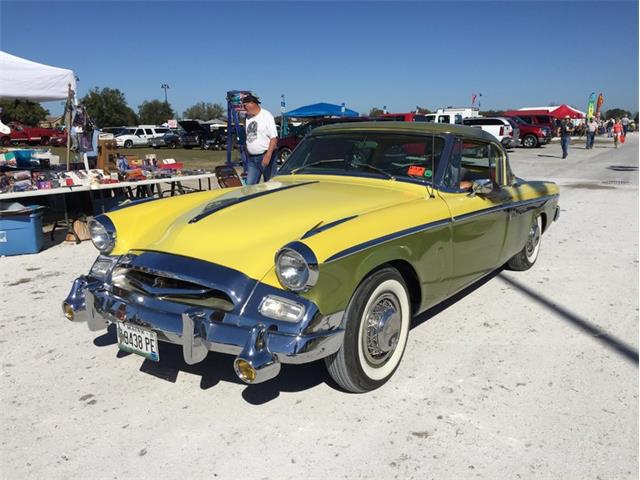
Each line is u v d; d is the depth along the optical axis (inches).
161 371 135.5
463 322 167.9
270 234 119.5
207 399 124.0
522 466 100.6
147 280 121.0
